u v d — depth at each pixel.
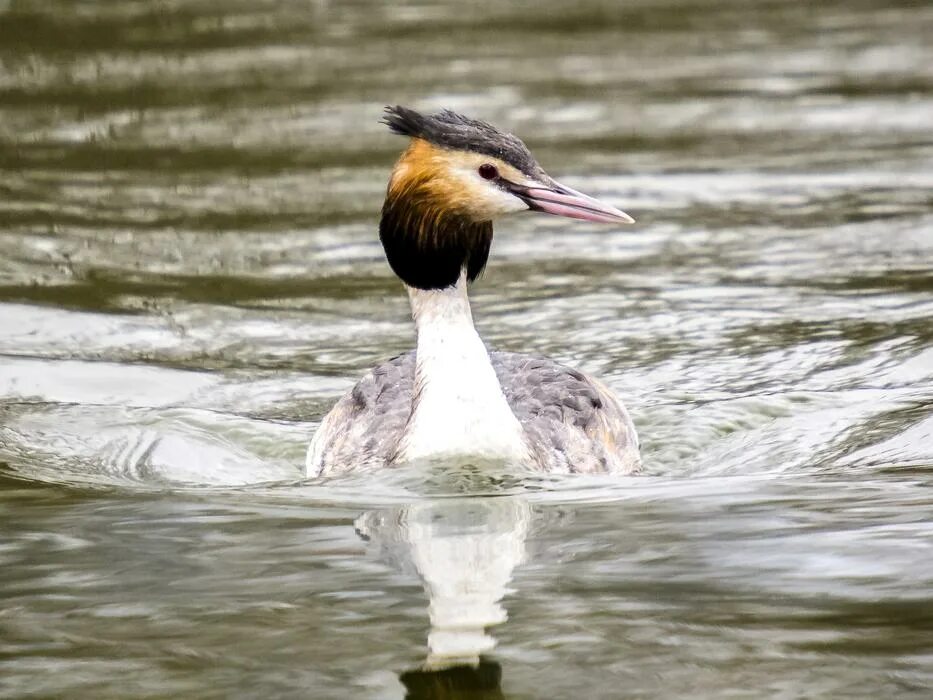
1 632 8.69
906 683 7.81
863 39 33.06
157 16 36.50
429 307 12.12
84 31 34.72
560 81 29.12
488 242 12.18
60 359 15.21
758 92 27.95
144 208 20.89
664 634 8.48
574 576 9.36
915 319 15.91
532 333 15.96
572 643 8.37
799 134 24.62
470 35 34.25
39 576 9.55
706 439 13.16
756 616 8.66
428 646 8.37
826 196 20.86
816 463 12.15
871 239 18.81
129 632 8.65
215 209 20.81
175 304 16.95
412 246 11.98
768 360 14.95
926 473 11.45
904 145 23.62
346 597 9.09
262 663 8.22
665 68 30.36
